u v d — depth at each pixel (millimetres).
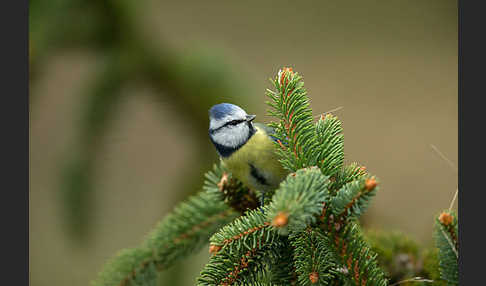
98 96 3182
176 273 3121
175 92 3205
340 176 3020
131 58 3191
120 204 3479
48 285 3271
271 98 3027
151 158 3750
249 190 3086
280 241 3021
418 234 3275
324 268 3004
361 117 3887
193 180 3182
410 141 3721
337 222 3000
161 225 3082
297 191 2982
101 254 3295
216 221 3082
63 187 3164
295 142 3021
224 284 3010
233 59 3219
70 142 3174
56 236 3307
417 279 3035
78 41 3176
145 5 3207
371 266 3000
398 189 3404
